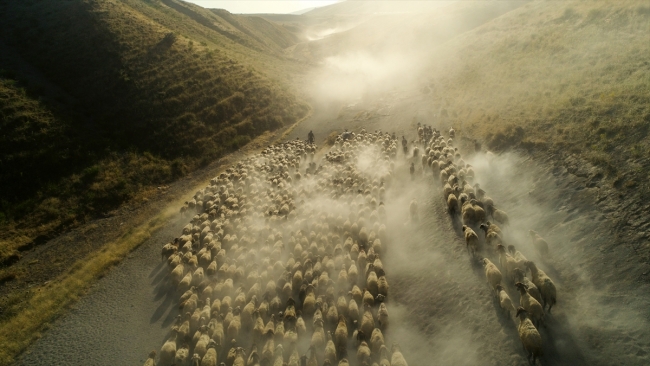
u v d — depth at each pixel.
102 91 55.03
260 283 22.34
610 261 17.19
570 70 35.75
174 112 54.00
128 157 45.56
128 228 34.78
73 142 45.00
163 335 20.98
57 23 67.94
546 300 16.38
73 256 31.69
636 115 23.80
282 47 153.62
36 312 24.39
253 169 40.41
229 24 121.44
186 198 39.12
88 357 20.38
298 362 16.77
